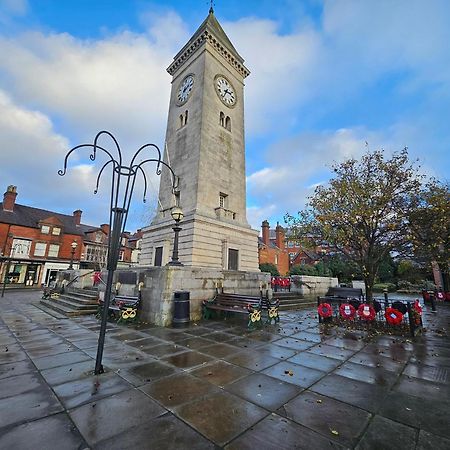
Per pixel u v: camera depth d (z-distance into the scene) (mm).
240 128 23000
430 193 9695
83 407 3373
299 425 3035
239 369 4816
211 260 16969
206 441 2723
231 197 20328
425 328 8602
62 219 41375
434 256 10344
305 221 11508
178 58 23422
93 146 5418
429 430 2965
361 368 4918
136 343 6602
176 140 21172
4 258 30109
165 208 19719
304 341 6926
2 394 3709
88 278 17250
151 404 3479
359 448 2650
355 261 10781
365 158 10562
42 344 6434
